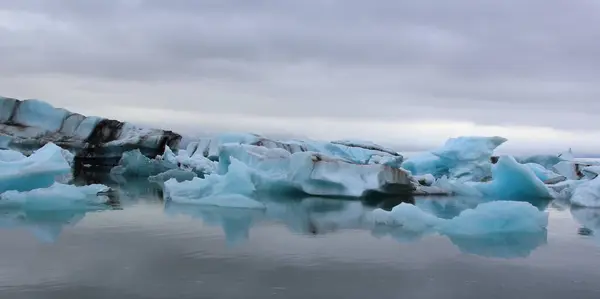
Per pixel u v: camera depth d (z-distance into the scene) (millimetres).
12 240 9852
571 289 7180
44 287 6820
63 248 9156
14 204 14688
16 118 38531
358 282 7320
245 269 7875
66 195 15156
